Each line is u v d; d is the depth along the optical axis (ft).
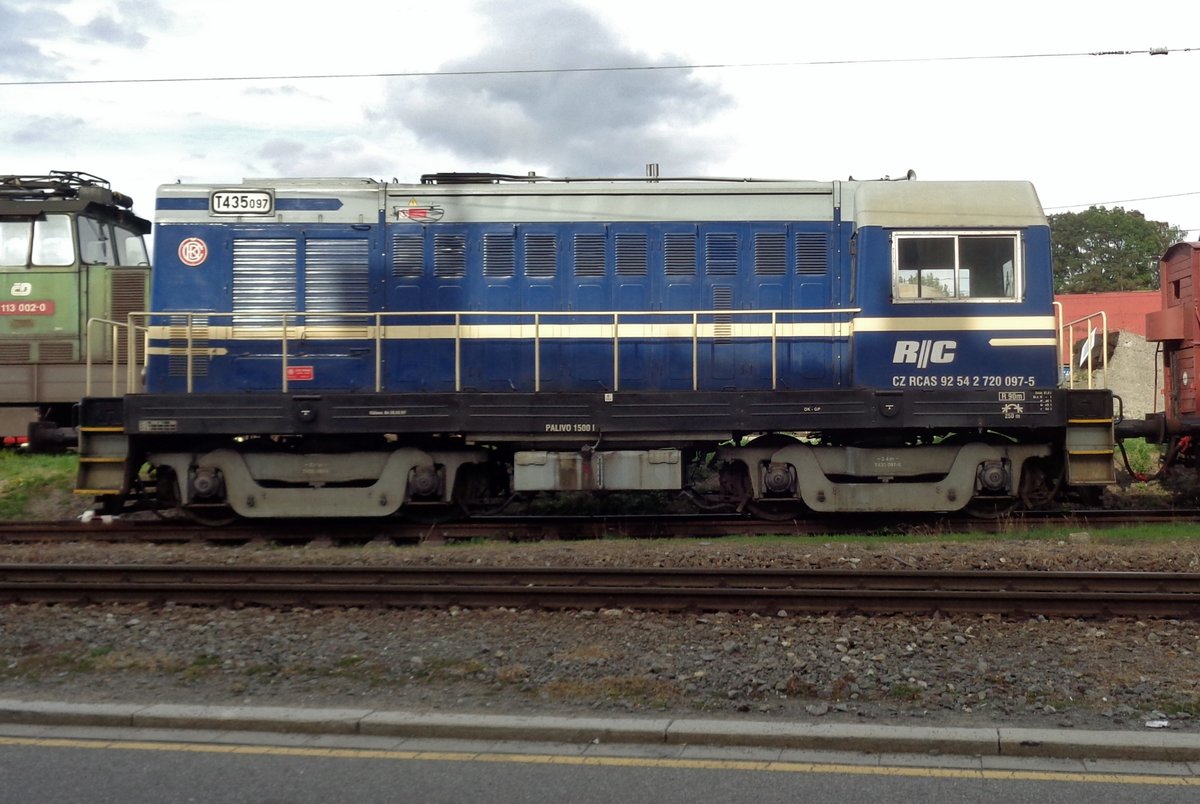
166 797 14.25
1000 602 24.38
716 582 26.91
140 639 22.72
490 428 35.27
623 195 37.86
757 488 36.58
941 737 15.83
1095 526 36.09
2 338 53.67
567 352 37.42
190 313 36.76
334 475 36.27
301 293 37.63
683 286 37.63
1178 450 39.55
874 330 36.22
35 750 16.17
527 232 37.78
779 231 37.47
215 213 37.65
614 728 16.46
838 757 15.74
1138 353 68.80
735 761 15.56
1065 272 201.87
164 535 36.22
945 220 36.22
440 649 21.53
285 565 29.25
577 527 37.01
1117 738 15.69
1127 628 23.12
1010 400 35.09
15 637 22.86
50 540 35.76
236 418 35.17
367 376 37.55
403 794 14.37
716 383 37.35
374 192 37.91
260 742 16.60
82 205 53.93
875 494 35.96
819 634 22.65
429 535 36.32
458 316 36.99
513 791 14.44
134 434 35.32
